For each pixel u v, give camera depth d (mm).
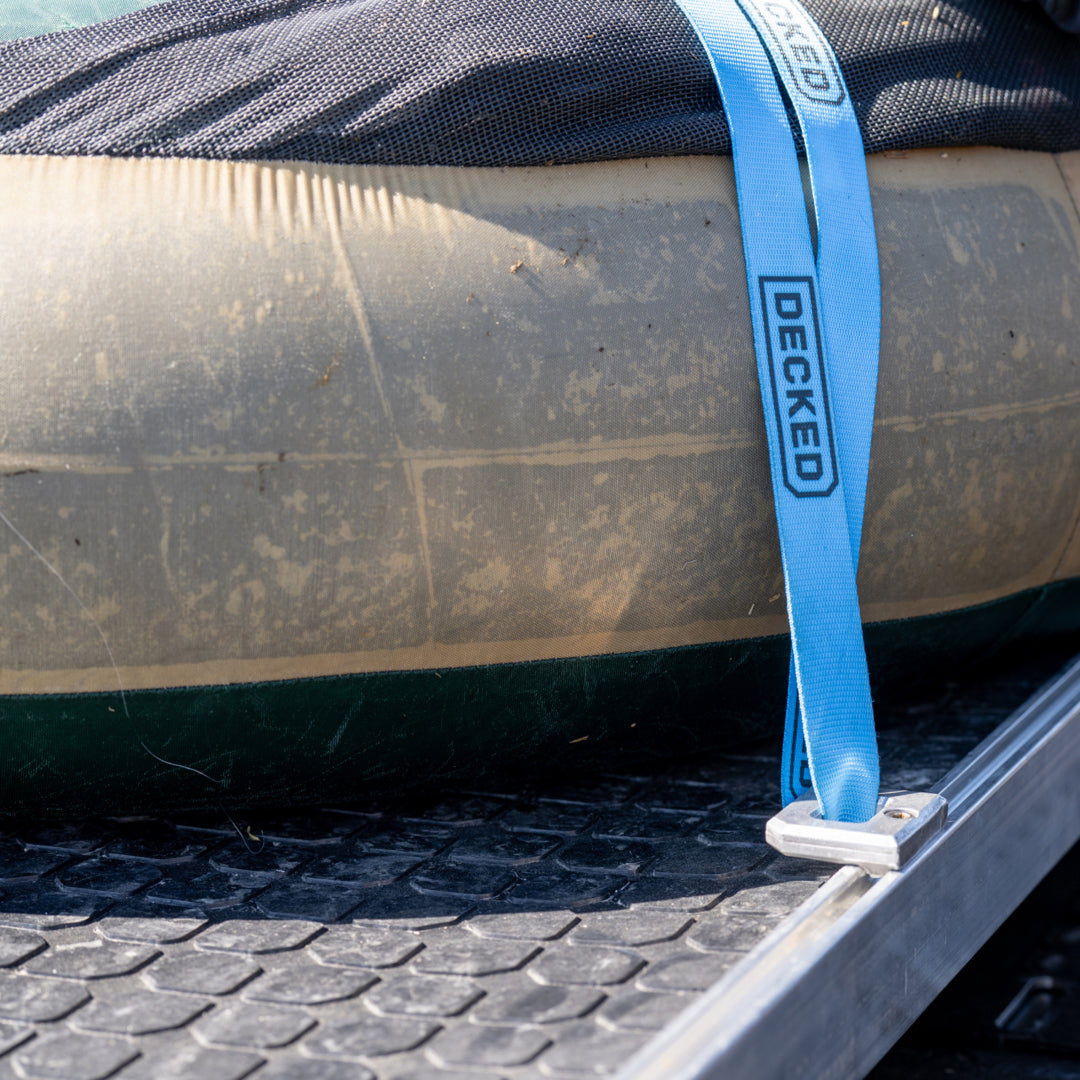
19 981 997
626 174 1264
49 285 1102
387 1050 882
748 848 1238
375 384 1132
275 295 1126
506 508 1177
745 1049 810
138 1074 861
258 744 1231
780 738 1571
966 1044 1690
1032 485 1451
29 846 1275
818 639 1223
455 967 1008
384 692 1231
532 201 1219
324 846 1274
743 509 1268
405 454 1140
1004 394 1390
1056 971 1868
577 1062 856
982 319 1371
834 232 1290
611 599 1252
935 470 1353
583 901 1130
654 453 1214
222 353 1109
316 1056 879
